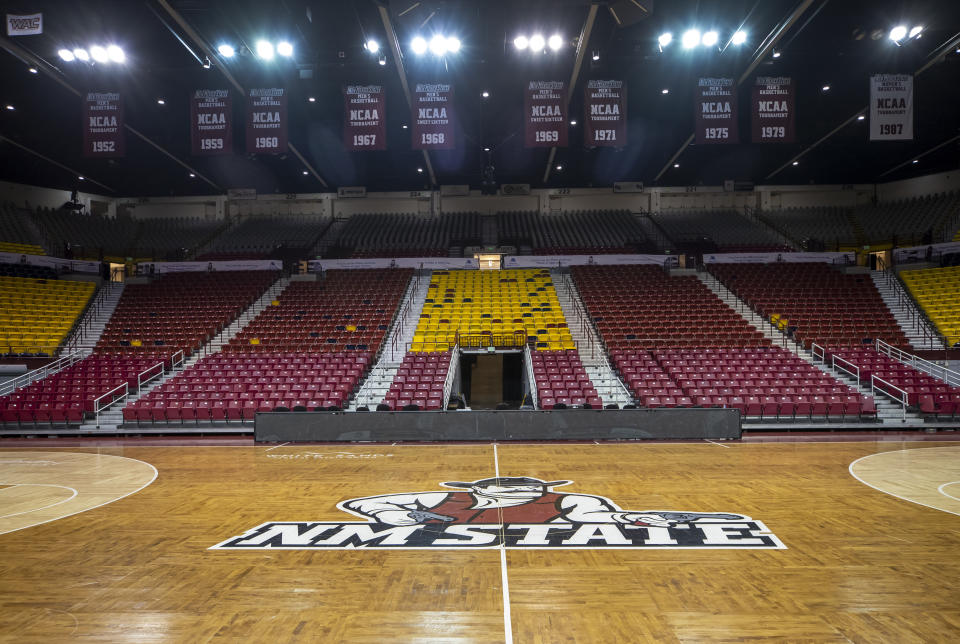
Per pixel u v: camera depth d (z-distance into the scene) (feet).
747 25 57.36
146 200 115.96
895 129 56.59
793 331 71.67
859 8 54.85
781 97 59.11
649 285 84.84
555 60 64.23
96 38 58.54
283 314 79.41
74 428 57.57
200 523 25.70
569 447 47.03
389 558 20.98
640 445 47.88
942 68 64.95
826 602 16.96
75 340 74.64
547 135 58.08
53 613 16.48
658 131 87.35
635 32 59.57
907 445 47.19
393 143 90.84
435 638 14.82
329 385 61.72
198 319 79.15
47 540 23.39
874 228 102.68
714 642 14.56
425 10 51.08
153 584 18.62
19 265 83.92
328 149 93.66
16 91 70.54
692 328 72.33
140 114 78.43
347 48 63.52
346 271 92.63
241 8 54.75
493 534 23.79
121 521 26.12
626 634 14.99
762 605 16.75
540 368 64.08
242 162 98.84
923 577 18.89
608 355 67.36
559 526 24.88
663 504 28.50
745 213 112.06
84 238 101.91
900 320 73.36
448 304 80.89
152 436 56.24
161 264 94.12
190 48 60.90
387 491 31.60
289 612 16.44
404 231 107.55
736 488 31.86
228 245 107.14
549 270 91.76
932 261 82.53
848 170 105.19
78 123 80.23
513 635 14.97
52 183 104.99
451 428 50.78
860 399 57.67
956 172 100.73
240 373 64.85
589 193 114.42
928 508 27.53
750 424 56.03
